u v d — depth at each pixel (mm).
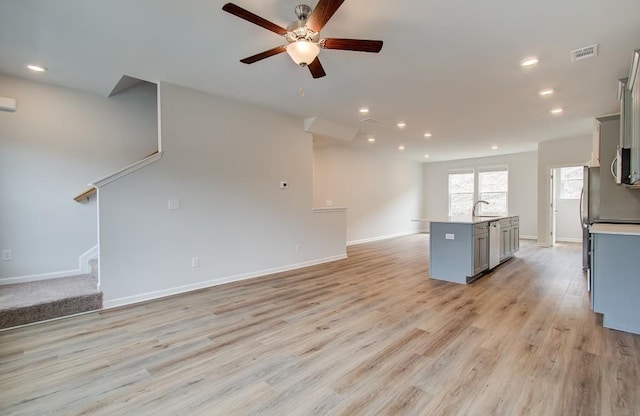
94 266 3771
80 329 2787
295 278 4566
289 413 1687
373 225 9008
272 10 2291
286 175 5074
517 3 2191
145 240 3588
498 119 5273
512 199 9117
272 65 3219
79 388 1922
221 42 2768
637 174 2584
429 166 10984
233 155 4375
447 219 4574
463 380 1978
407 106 4590
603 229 2830
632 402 1739
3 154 3557
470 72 3365
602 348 2371
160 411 1711
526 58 3043
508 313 3121
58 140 3900
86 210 4113
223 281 4277
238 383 1966
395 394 1843
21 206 3674
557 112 4863
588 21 2408
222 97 4211
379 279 4500
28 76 3582
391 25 2465
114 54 2998
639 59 2428
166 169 3736
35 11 2283
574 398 1784
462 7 2236
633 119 2742
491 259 4836
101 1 2168
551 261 5672
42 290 3316
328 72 3373
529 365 2145
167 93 3729
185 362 2223
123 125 4383
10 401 1798
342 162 8055
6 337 2625
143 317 3066
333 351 2369
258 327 2820
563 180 8195
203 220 4074
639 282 2596
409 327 2797
